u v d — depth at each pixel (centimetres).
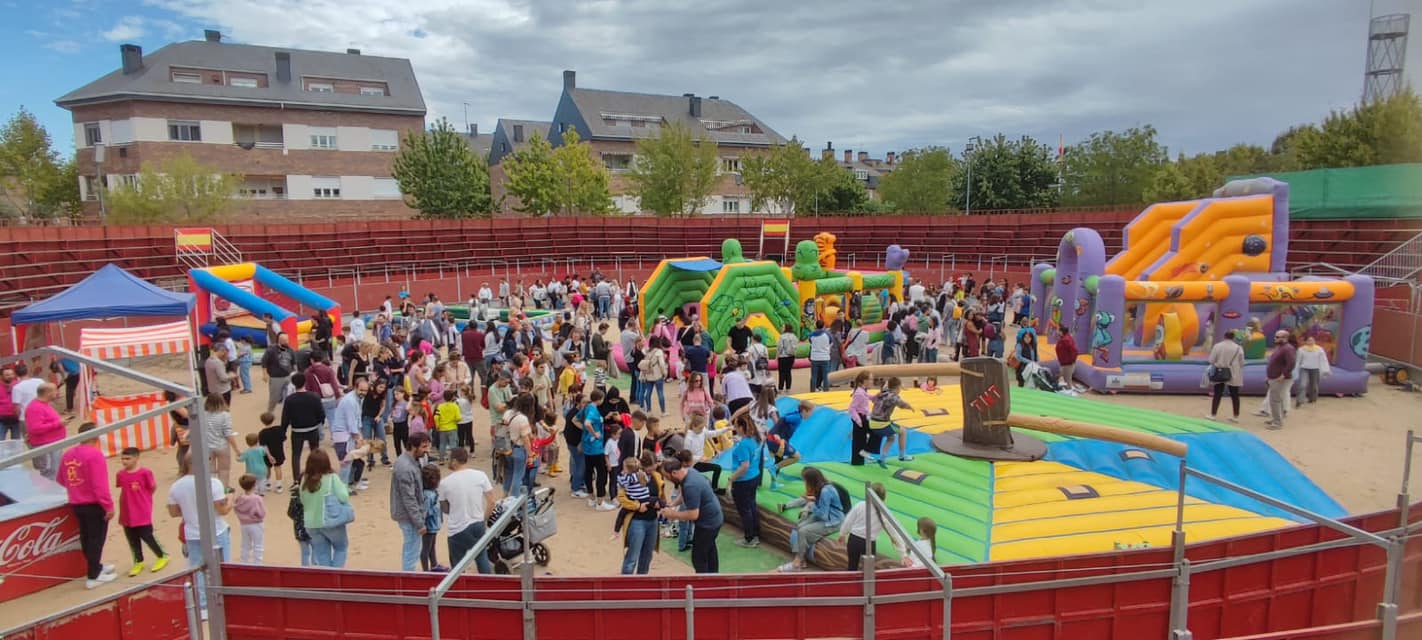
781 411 1386
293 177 5012
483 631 647
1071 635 673
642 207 5925
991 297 2322
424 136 5094
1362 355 1795
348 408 1190
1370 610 763
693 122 7325
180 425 1040
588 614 642
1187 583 677
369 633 660
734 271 2048
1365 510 1134
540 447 1152
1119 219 4044
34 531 853
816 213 6481
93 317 1471
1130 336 2102
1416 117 2794
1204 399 1788
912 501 1033
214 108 4753
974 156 6259
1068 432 1135
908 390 1562
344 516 853
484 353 1734
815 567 931
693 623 636
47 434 1082
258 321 2481
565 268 4422
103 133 4647
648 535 874
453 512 840
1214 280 2028
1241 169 5628
